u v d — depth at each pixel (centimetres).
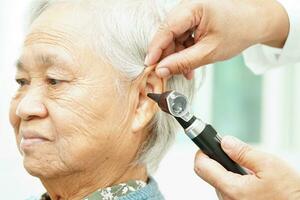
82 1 101
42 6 107
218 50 102
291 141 224
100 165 102
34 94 99
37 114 98
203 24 100
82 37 98
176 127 110
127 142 102
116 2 101
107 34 98
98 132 99
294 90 223
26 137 100
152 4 103
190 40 104
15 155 188
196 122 91
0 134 186
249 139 221
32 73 100
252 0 108
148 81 102
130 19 100
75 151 98
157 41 98
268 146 222
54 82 99
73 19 100
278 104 222
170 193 207
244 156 89
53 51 98
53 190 107
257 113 221
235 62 215
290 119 223
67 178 103
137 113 103
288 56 127
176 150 207
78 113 98
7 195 188
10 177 188
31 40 101
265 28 110
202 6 98
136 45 100
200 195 209
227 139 91
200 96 212
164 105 91
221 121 216
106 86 99
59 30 99
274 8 112
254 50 138
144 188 106
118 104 100
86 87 98
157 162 111
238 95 217
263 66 140
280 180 87
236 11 103
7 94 184
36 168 100
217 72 213
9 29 183
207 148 91
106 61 99
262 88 220
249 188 87
